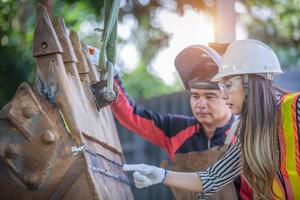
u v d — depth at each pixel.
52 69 3.06
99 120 3.58
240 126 3.57
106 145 3.57
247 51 3.56
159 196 10.08
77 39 3.59
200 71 4.40
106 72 3.58
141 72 20.03
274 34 14.09
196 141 4.55
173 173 3.71
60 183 2.94
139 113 4.72
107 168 3.41
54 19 3.33
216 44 4.66
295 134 3.41
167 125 4.69
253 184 3.53
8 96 10.20
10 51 10.10
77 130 2.99
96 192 2.93
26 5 10.09
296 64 14.59
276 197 3.50
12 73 10.18
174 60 4.49
